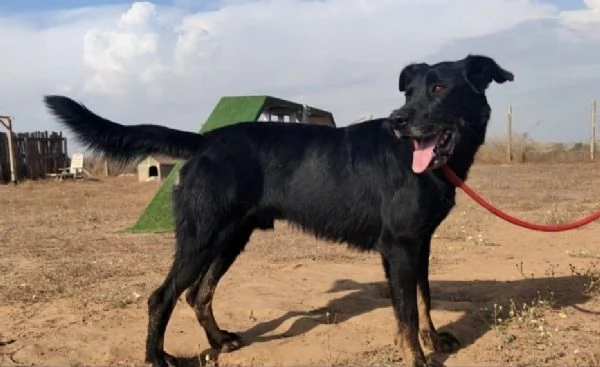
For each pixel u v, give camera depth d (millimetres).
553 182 6414
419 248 1586
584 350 1617
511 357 1606
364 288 2312
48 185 8359
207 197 1639
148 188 7598
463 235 3383
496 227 3617
